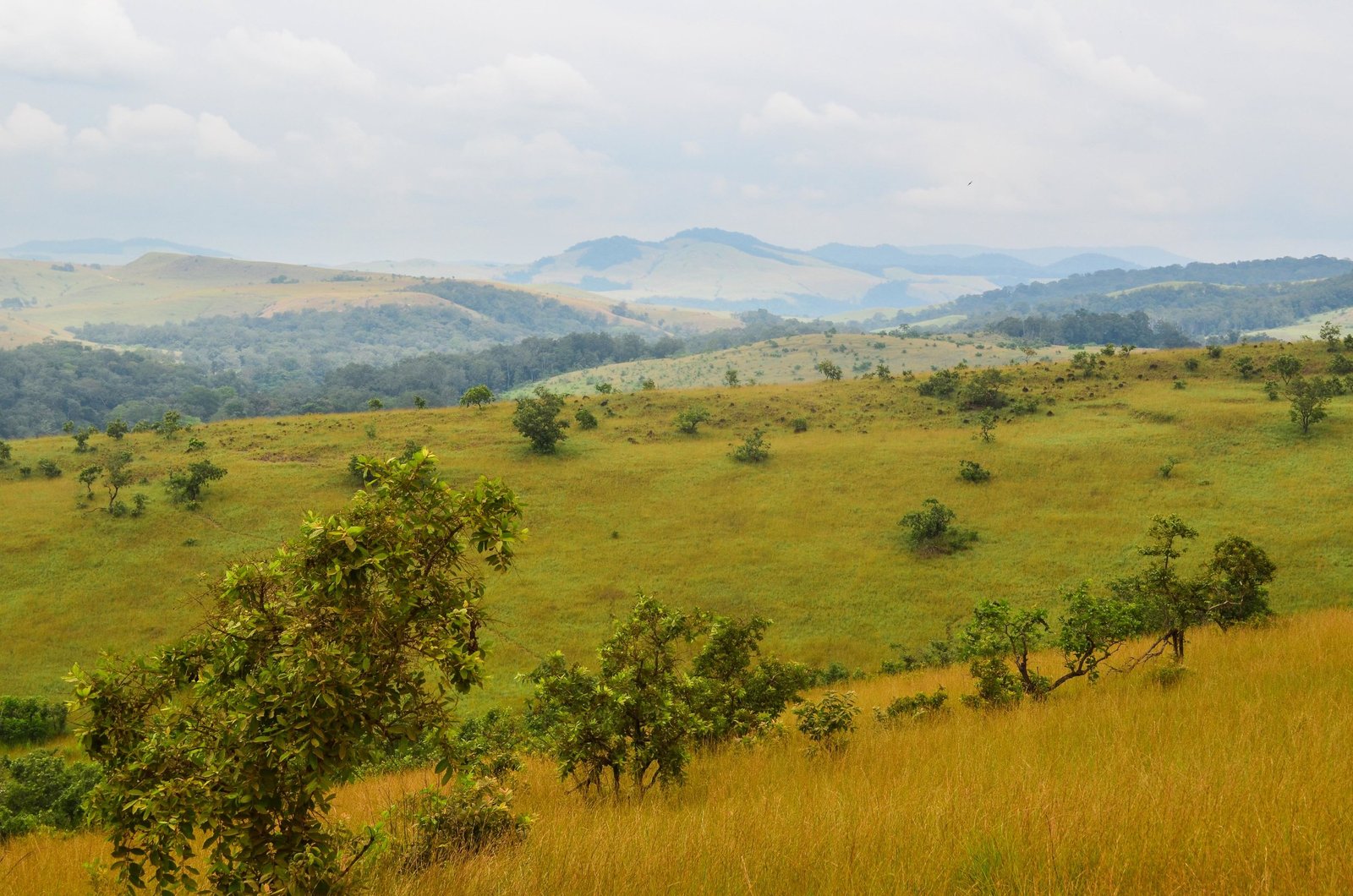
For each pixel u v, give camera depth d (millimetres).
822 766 12703
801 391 125562
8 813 22641
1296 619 26328
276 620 5621
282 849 5445
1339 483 73375
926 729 15445
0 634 58469
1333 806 6258
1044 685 19266
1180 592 22109
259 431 106188
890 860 5863
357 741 5578
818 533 75562
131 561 69562
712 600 63500
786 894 5688
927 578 65125
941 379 118875
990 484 82688
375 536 5754
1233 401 99812
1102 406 104562
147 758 5480
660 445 101875
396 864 7156
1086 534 69812
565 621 60531
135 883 5723
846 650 54812
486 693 48906
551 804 12250
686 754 12734
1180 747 9805
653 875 6160
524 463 93688
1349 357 109125
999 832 6266
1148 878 5238
